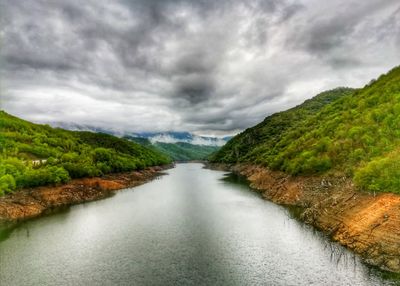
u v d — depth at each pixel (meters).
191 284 35.78
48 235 57.69
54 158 118.94
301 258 41.53
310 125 129.00
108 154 152.50
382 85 95.94
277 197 83.25
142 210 79.31
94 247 50.12
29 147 130.75
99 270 40.62
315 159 77.56
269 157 128.88
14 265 42.97
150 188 125.69
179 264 41.91
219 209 76.44
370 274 34.69
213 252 46.03
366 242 40.03
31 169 95.38
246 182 132.25
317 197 64.69
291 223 58.38
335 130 87.81
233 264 41.16
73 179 106.81
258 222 61.03
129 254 46.38
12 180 81.50
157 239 53.44
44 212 78.94
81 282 37.12
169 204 86.81
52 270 40.94
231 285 35.06
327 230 50.09
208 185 129.38
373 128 70.62
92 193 104.31
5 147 123.56
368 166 51.16
